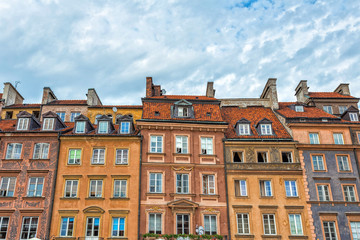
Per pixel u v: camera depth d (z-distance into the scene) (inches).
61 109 1708.9
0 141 1370.6
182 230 1261.1
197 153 1392.7
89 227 1248.2
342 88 1894.7
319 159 1411.2
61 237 1221.1
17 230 1229.7
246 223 1294.3
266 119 1496.1
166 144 1392.7
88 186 1306.6
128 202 1283.2
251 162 1384.1
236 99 1827.0
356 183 1375.5
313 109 1686.8
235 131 1505.9
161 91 1833.2
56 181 1309.1
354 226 1305.4
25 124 1427.2
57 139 1379.2
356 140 1459.2
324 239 1277.1
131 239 1229.7
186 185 1338.6
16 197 1275.8
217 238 1226.6
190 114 1481.3
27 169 1323.8
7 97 1753.2
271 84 1764.3
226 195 1323.8
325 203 1331.2
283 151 1418.6
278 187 1348.4
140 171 1330.0
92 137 1381.6
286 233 1278.3
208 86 1758.1
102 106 1718.8
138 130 1467.8
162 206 1284.4
